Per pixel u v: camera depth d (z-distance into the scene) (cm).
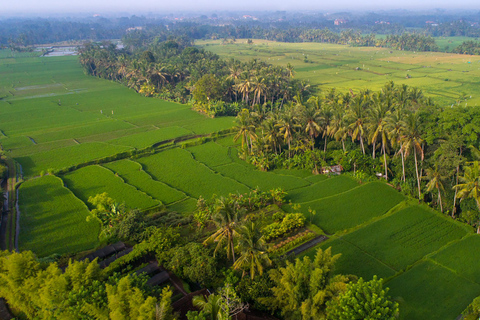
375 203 7162
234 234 4691
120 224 5912
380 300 3444
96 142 10744
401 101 9344
